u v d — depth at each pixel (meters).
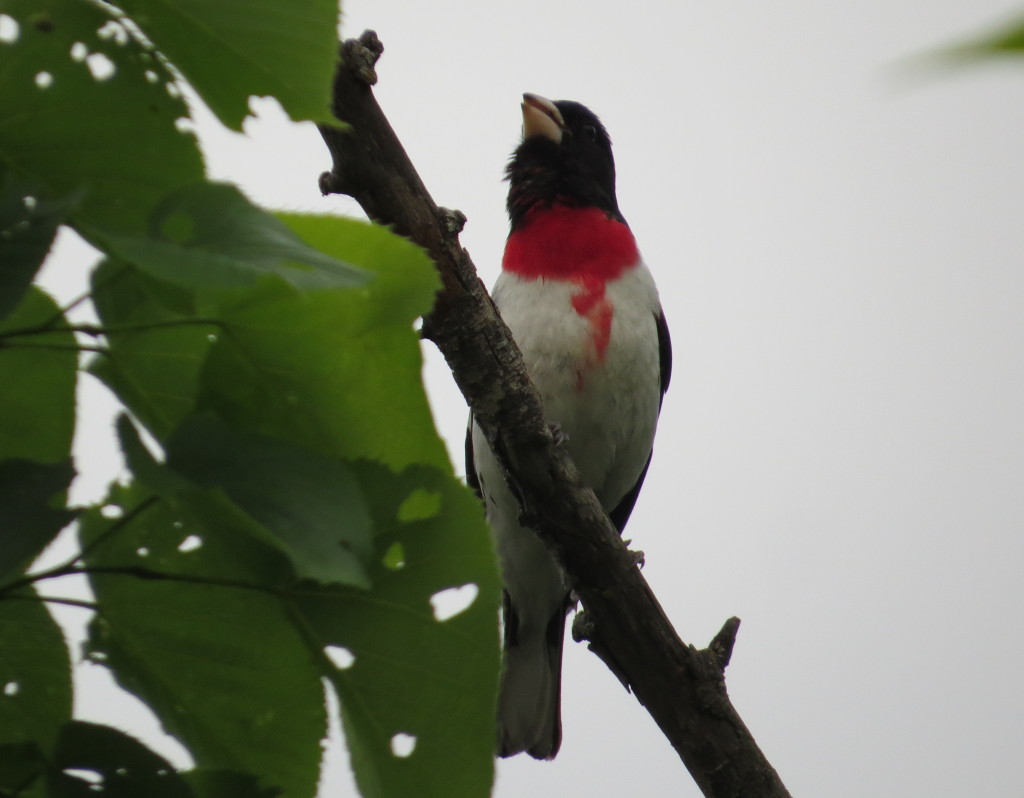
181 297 2.23
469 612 2.45
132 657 2.55
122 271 2.27
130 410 2.44
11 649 2.52
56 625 2.51
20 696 2.56
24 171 2.33
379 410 2.42
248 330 2.30
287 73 2.17
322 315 2.27
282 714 2.60
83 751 2.34
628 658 5.66
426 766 2.49
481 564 2.44
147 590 2.46
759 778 5.59
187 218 1.94
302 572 1.98
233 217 1.94
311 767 2.62
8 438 2.50
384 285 2.28
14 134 2.29
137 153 2.31
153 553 2.43
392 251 2.25
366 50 4.57
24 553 1.98
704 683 5.60
